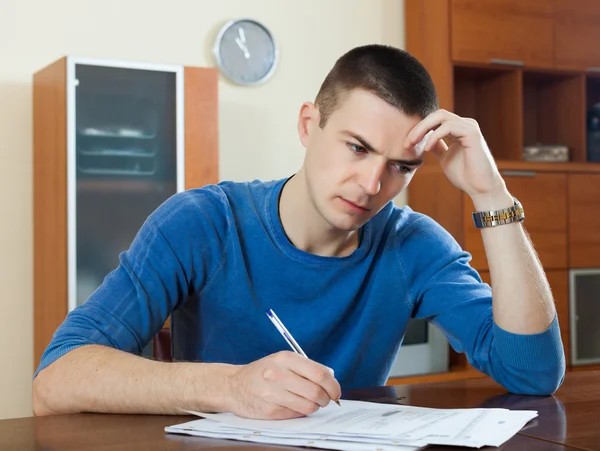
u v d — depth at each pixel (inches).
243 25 148.3
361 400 47.8
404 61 49.7
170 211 55.6
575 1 163.3
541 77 169.2
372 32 161.5
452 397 49.1
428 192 157.2
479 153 52.2
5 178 131.9
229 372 42.6
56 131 122.0
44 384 46.0
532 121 179.0
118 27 139.9
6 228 132.0
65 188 118.9
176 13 144.4
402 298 60.1
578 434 38.4
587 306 160.7
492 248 52.4
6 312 132.0
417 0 158.9
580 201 159.8
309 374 40.1
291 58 154.5
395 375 145.9
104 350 46.7
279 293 56.4
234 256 55.9
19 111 132.7
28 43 133.3
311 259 55.7
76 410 44.6
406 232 61.1
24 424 41.2
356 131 48.2
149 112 125.1
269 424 39.1
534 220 155.1
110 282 52.4
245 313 56.5
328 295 57.0
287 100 154.0
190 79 127.6
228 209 56.6
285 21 154.1
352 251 57.1
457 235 149.6
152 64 124.4
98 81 120.9
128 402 43.3
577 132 167.0
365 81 48.5
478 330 55.4
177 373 43.4
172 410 42.8
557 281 157.2
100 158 121.3
